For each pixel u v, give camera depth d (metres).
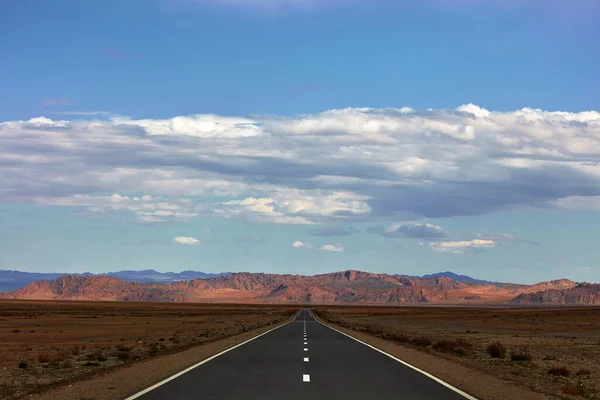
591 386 24.08
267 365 26.38
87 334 66.81
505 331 78.88
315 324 84.25
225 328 78.62
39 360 32.56
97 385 20.27
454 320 121.06
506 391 19.25
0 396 18.61
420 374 23.12
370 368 25.19
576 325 94.69
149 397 17.39
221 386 19.64
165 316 139.12
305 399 17.02
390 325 97.88
